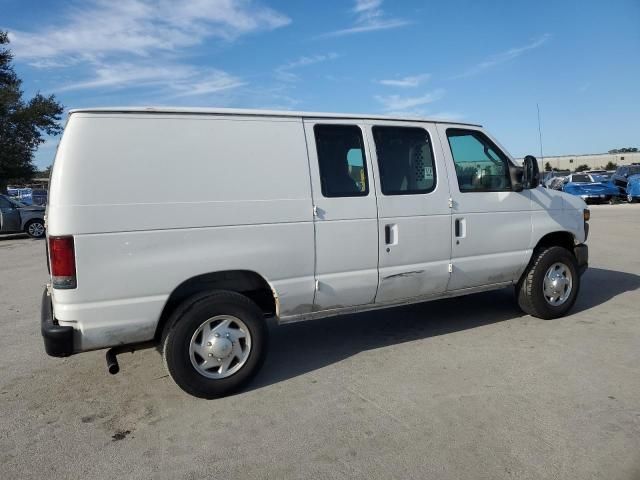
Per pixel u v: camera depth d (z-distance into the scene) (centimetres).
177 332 382
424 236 487
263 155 413
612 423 338
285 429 346
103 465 310
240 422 358
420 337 530
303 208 426
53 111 3600
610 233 1277
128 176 365
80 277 354
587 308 617
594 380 405
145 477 297
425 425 344
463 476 286
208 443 331
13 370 470
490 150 543
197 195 385
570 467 292
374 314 627
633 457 299
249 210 404
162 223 374
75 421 368
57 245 350
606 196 2278
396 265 474
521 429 334
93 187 356
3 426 363
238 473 297
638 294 677
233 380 399
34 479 298
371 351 493
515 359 457
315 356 485
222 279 414
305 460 308
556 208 579
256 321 407
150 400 399
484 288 545
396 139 482
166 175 377
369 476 290
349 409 371
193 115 393
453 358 465
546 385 399
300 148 430
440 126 511
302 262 429
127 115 372
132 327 372
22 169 3550
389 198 467
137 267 368
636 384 397
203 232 387
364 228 454
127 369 465
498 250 536
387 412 364
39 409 388
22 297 781
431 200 491
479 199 521
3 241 1678
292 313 437
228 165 398
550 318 573
